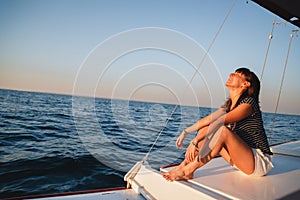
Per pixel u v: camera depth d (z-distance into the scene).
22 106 11.02
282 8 1.62
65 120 6.47
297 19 1.84
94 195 1.36
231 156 1.54
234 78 1.65
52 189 3.20
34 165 3.99
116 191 1.44
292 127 16.23
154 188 1.40
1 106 10.91
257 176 1.59
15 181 3.44
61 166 3.88
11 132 6.68
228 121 1.50
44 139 5.95
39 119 8.30
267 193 1.31
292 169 1.86
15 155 4.61
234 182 1.48
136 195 1.40
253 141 1.60
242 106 1.53
